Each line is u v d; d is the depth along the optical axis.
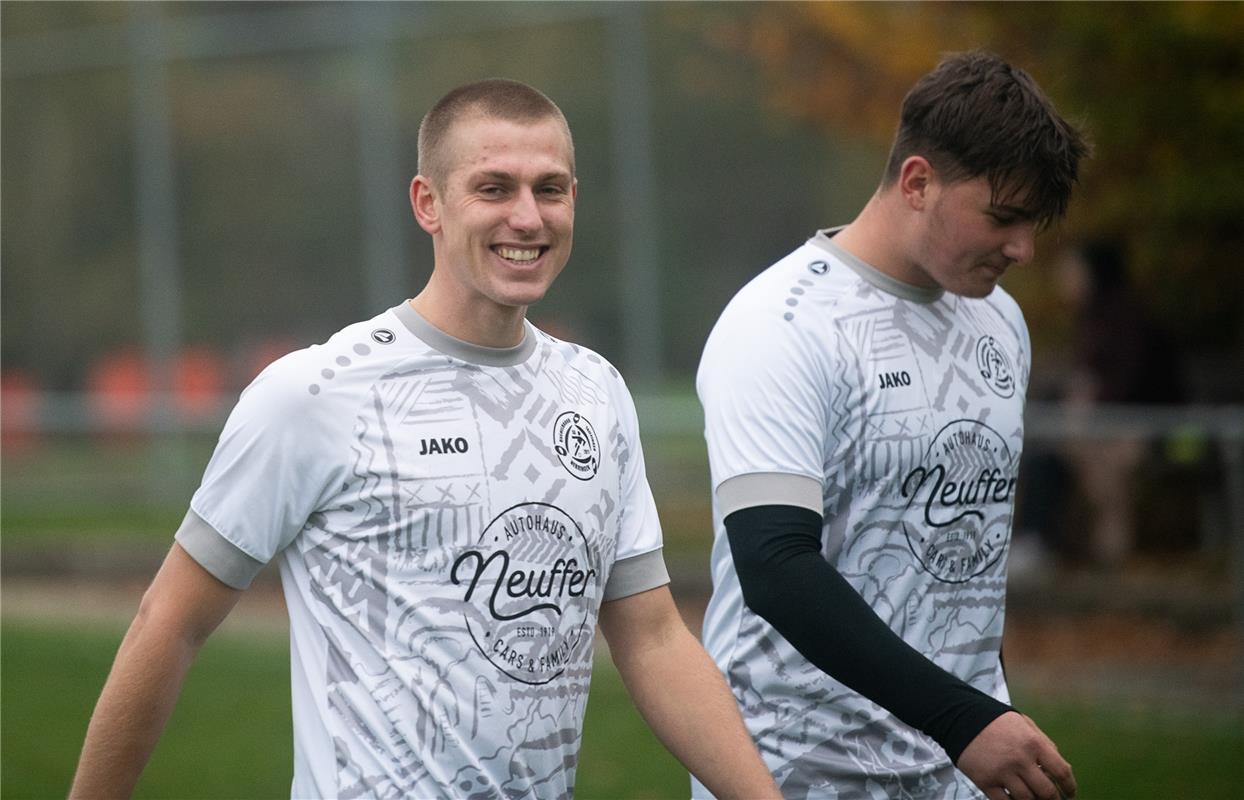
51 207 44.78
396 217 40.78
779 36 32.38
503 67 38.50
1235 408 27.59
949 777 10.77
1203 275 29.75
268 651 29.23
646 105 36.41
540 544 9.10
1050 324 31.14
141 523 42.19
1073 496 27.16
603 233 37.25
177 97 43.06
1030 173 9.98
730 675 10.85
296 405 8.86
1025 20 27.12
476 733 8.90
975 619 10.92
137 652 9.00
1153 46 25.78
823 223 34.34
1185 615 25.02
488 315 9.12
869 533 10.52
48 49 44.34
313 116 41.53
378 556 8.91
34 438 45.00
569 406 9.46
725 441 10.30
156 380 43.72
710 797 10.77
